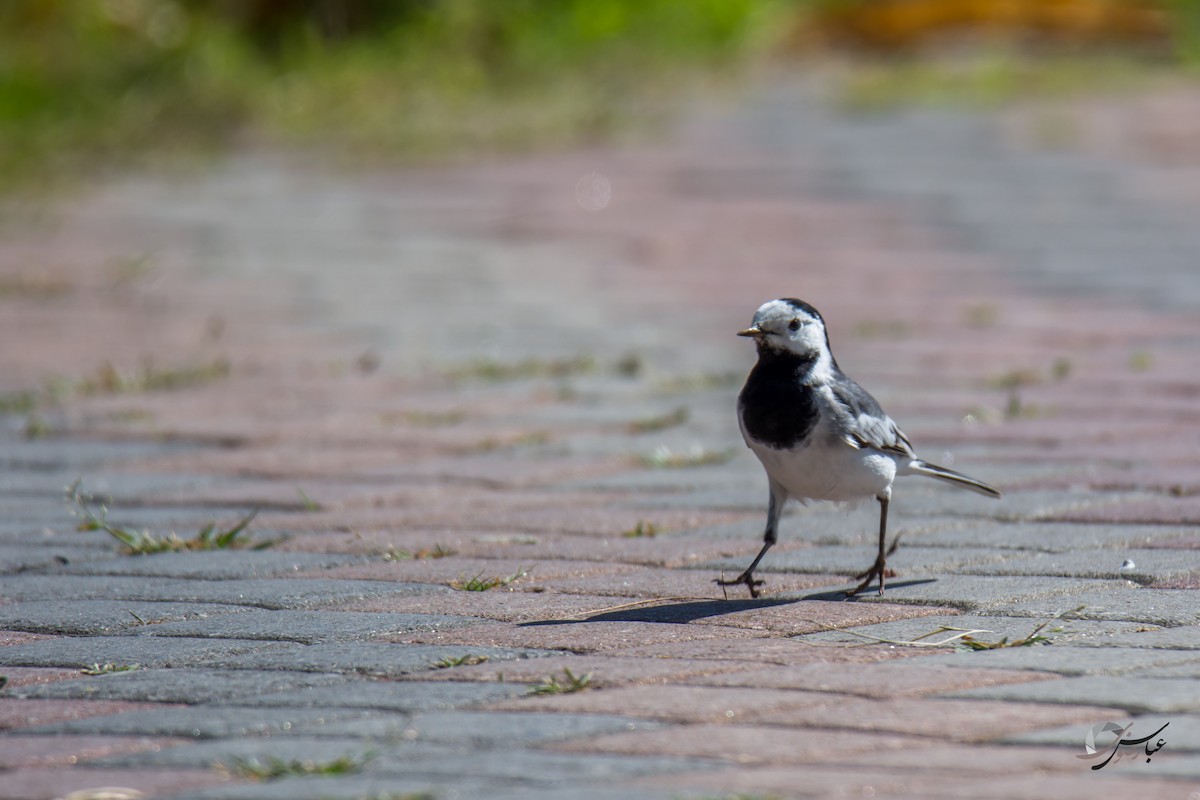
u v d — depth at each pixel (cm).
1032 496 1012
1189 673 639
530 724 593
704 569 872
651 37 3120
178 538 942
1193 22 3216
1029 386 1335
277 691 650
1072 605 761
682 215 2083
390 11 3183
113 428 1282
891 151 2428
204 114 2716
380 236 2039
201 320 1667
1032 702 605
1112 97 2825
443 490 1085
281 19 3170
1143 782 517
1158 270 1753
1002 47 3180
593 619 760
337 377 1445
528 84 2902
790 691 629
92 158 2550
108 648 721
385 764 554
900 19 3256
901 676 645
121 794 531
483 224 2088
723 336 1560
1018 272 1769
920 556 884
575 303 1705
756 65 3144
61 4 3019
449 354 1514
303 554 913
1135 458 1101
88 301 1756
